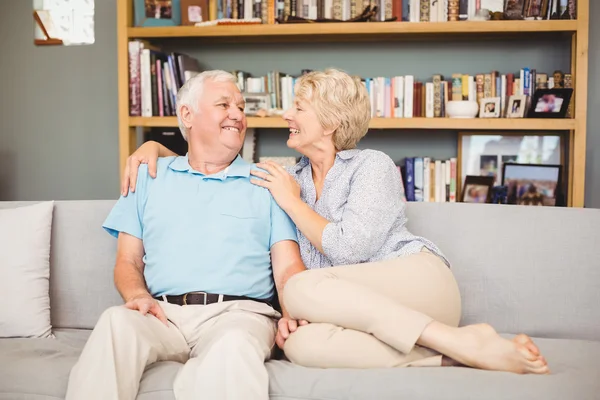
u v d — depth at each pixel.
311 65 3.96
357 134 2.05
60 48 4.23
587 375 1.56
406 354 1.61
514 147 3.69
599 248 2.00
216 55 4.03
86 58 4.20
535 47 3.79
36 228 2.13
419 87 3.62
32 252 2.10
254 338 1.61
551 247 2.02
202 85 2.05
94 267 2.18
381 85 3.63
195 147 2.07
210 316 1.88
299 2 3.65
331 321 1.67
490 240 2.05
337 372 1.57
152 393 1.61
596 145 3.77
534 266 2.02
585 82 3.36
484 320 2.03
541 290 2.01
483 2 3.52
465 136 3.74
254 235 1.98
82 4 4.20
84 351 1.61
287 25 3.55
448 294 1.82
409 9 3.57
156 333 1.76
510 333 2.01
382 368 1.60
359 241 1.84
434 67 3.87
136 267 2.04
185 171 2.05
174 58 3.68
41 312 2.08
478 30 3.44
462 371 1.54
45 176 4.29
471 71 3.84
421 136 3.91
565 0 3.43
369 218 1.86
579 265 2.00
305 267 1.97
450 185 3.70
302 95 2.02
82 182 4.26
